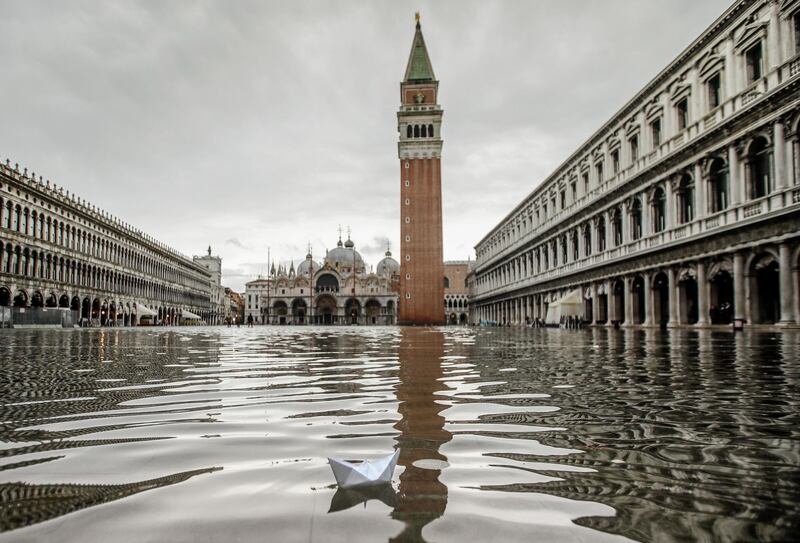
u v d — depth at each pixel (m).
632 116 45.16
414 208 103.62
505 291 89.31
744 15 31.94
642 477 3.31
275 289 158.00
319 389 7.57
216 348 18.12
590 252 54.59
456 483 3.20
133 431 4.78
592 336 27.50
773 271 30.94
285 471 3.48
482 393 7.05
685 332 29.97
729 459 3.73
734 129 32.00
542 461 3.71
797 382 7.81
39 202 66.06
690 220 37.78
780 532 2.41
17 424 5.12
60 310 57.41
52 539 2.37
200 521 2.59
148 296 106.69
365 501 2.88
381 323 155.38
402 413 5.64
